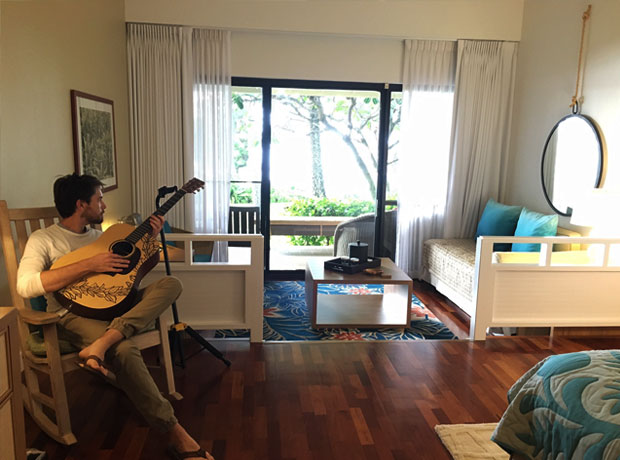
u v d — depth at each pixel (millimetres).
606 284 3301
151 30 4414
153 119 4543
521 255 3387
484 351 3131
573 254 3414
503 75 4797
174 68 4496
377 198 5105
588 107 3809
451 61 4797
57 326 2117
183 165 4652
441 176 4961
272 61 4688
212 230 4832
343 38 4719
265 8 4465
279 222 5078
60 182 2180
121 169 4254
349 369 2826
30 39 2584
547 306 3301
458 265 4027
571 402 1544
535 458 1648
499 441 1755
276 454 2012
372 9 4559
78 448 2018
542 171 4363
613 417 1406
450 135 4867
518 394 1761
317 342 3207
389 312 3902
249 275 3062
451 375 2777
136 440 2082
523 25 4703
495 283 3248
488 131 4867
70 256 2127
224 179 4762
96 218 2248
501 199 5023
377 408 2395
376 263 3867
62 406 2020
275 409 2361
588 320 3326
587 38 3809
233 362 2879
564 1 4086
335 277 3611
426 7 4605
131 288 2109
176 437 1950
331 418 2297
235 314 3129
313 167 5008
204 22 4430
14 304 2107
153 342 2293
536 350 3160
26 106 2547
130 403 2373
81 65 3293
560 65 4145
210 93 4617
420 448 2080
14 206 2432
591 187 3734
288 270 5156
